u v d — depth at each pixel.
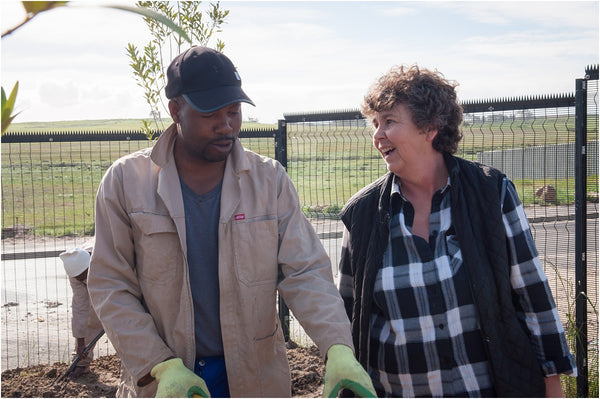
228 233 2.19
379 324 2.29
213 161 2.14
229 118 2.09
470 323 2.17
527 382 2.15
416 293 2.20
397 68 2.30
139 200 2.18
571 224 6.57
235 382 2.22
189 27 4.42
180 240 2.15
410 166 2.27
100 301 2.14
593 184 4.12
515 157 4.79
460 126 2.33
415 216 2.31
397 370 2.23
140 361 2.05
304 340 5.82
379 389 2.30
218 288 2.22
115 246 2.17
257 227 2.21
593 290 5.09
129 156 2.27
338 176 7.43
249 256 2.21
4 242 12.95
